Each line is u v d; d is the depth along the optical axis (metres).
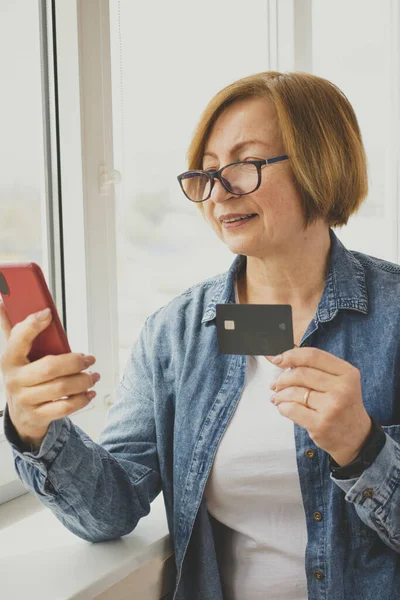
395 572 0.96
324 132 0.99
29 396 0.80
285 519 1.02
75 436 0.93
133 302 1.69
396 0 2.16
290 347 0.85
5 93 1.28
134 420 1.11
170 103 1.77
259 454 1.01
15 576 0.93
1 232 1.29
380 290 1.06
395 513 0.88
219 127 1.02
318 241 1.05
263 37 1.96
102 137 1.43
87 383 0.81
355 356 1.01
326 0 2.08
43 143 1.38
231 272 1.12
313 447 0.98
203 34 1.86
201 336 1.10
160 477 1.10
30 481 0.93
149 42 1.68
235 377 1.05
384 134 2.23
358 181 1.04
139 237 1.70
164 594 1.08
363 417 0.84
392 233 2.22
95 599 0.94
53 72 1.37
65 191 1.40
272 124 0.99
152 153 1.72
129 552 1.00
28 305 0.81
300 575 1.00
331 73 2.12
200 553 1.05
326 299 1.04
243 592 1.04
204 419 1.05
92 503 0.96
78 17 1.36
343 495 0.97
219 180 0.99
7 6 1.27
